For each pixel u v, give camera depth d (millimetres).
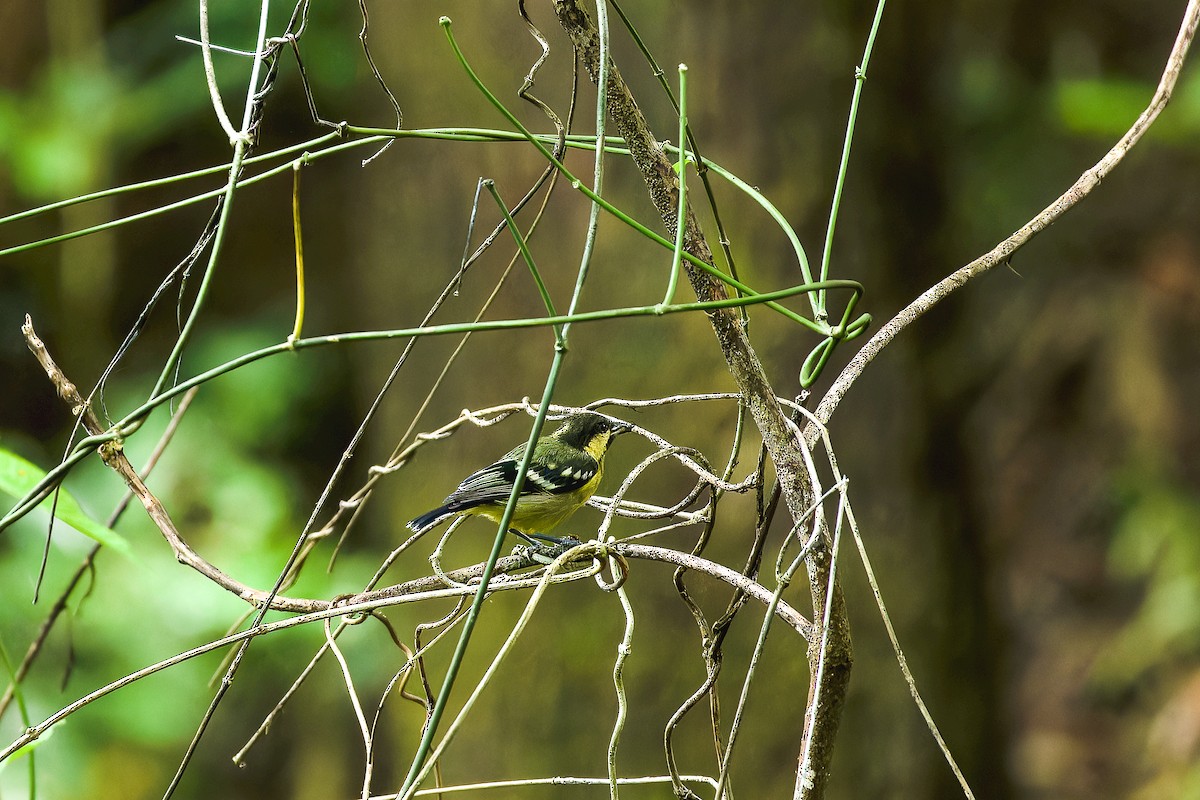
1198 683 15273
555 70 7816
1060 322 16141
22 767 9328
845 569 8266
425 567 8523
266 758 13102
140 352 14078
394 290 8734
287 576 4711
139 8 14047
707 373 7605
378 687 10844
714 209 3775
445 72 8188
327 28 12641
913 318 3809
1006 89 14422
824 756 3539
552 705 7832
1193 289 15578
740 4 7742
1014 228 15328
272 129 14289
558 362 3020
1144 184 15648
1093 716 16297
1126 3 14539
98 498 11227
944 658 8297
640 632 7703
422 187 8461
